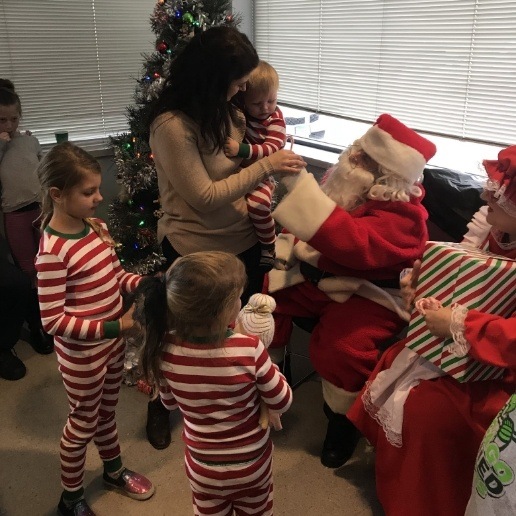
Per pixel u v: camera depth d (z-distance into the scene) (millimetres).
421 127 2600
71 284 1556
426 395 1627
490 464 1244
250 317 1489
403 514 1668
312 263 1938
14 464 2064
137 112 2545
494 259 1485
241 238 1988
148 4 3209
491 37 2246
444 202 2098
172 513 1861
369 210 1842
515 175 1466
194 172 1734
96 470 2035
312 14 2953
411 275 1746
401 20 2541
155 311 1336
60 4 3006
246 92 1973
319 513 1855
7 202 2654
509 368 1567
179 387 1358
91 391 1646
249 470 1416
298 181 1807
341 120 3109
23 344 2799
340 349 1904
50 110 3180
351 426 2047
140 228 2574
